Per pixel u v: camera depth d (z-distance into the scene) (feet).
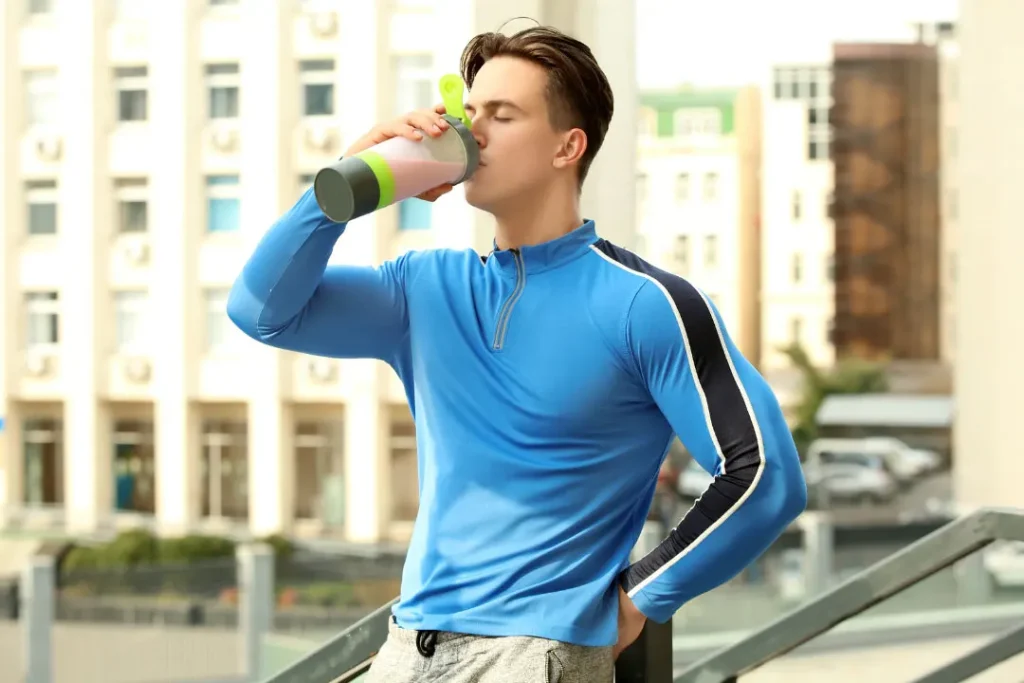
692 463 71.92
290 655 39.27
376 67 101.81
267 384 97.91
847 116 155.94
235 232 105.40
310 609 48.01
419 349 4.25
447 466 4.11
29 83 108.68
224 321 104.63
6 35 108.06
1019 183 32.73
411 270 4.42
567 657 3.91
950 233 157.58
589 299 4.00
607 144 9.27
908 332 156.04
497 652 3.92
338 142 103.14
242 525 100.53
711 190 153.48
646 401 4.03
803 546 24.68
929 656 21.33
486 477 4.04
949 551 5.09
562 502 3.99
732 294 154.51
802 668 20.52
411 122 4.00
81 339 104.88
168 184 104.63
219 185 105.40
